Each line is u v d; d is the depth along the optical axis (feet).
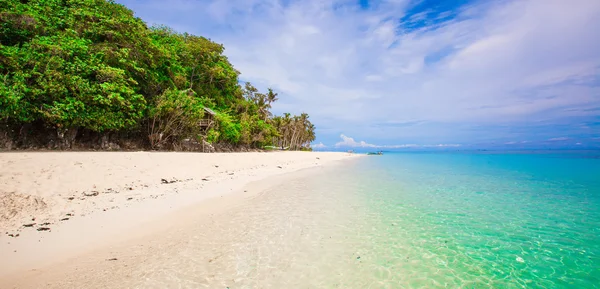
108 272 14.48
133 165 41.50
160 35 107.86
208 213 26.30
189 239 19.76
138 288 13.05
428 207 31.68
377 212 29.01
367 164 108.99
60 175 30.71
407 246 19.97
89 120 52.90
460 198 37.09
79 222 21.27
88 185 30.71
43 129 53.93
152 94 77.30
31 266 14.49
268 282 14.35
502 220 26.86
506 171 76.07
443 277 15.60
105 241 18.47
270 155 111.24
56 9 58.23
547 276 15.89
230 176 50.26
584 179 57.77
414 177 61.00
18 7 52.01
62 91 48.24
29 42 49.67
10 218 20.16
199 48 120.26
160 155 52.16
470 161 128.06
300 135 270.05
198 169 50.52
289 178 54.13
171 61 93.04
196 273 14.90
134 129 71.61
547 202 35.14
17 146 49.70
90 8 63.87
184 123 79.77
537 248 19.97
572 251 19.45
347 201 33.83
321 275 15.37
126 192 31.27
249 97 183.21
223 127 105.40
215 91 130.72
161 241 19.12
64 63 49.73
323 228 23.38
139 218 23.38
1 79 42.75
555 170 78.07
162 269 15.16
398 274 15.76
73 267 14.79
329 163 107.24
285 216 26.45
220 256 17.21
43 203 23.75
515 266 17.12
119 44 65.21
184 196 32.04
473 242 20.98
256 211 27.96
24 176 27.86
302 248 19.02
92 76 55.93
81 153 44.11
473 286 14.64
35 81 46.55
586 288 14.56
